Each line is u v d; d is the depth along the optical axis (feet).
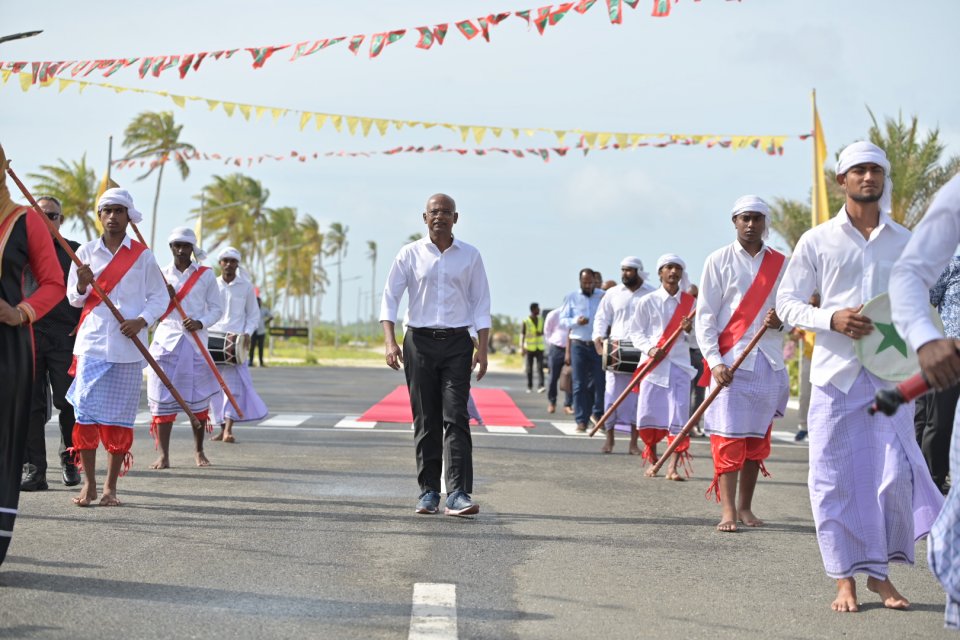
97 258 29.55
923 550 25.95
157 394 36.88
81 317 29.14
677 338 38.01
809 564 23.44
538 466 39.73
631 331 39.58
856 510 19.80
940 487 32.83
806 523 28.73
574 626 17.90
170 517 27.20
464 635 17.17
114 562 21.85
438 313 28.91
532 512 29.37
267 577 20.84
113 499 28.91
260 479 34.45
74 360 31.73
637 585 21.02
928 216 13.44
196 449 38.17
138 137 245.04
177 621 17.57
